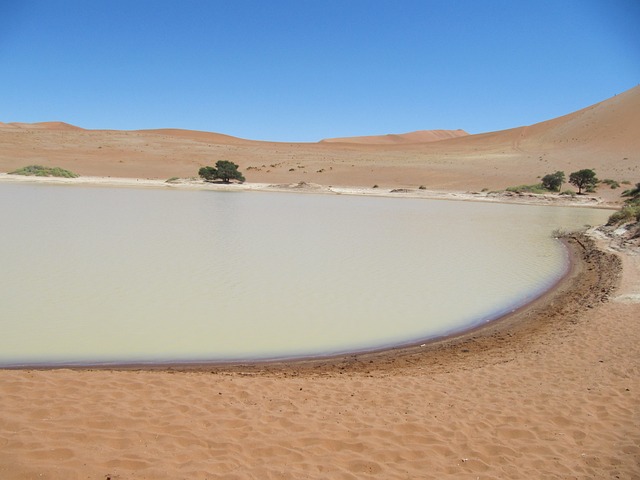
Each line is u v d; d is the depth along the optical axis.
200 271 13.44
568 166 71.50
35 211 26.06
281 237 20.59
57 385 5.28
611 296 10.95
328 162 83.44
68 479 3.53
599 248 18.55
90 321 8.88
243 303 10.52
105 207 29.75
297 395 5.61
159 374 6.12
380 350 8.03
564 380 6.37
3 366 6.70
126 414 4.64
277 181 67.81
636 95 97.62
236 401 5.25
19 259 14.03
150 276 12.62
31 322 8.69
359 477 3.91
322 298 11.20
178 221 24.67
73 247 16.20
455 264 15.91
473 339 8.70
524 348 8.03
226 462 3.92
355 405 5.39
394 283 12.95
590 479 4.11
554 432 4.91
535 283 13.32
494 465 4.27
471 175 69.12
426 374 6.80
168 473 3.69
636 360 6.98
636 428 5.00
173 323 8.97
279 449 4.23
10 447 3.87
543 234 24.45
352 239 20.84
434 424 4.97
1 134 87.62
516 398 5.76
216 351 7.69
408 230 24.77
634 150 75.81
